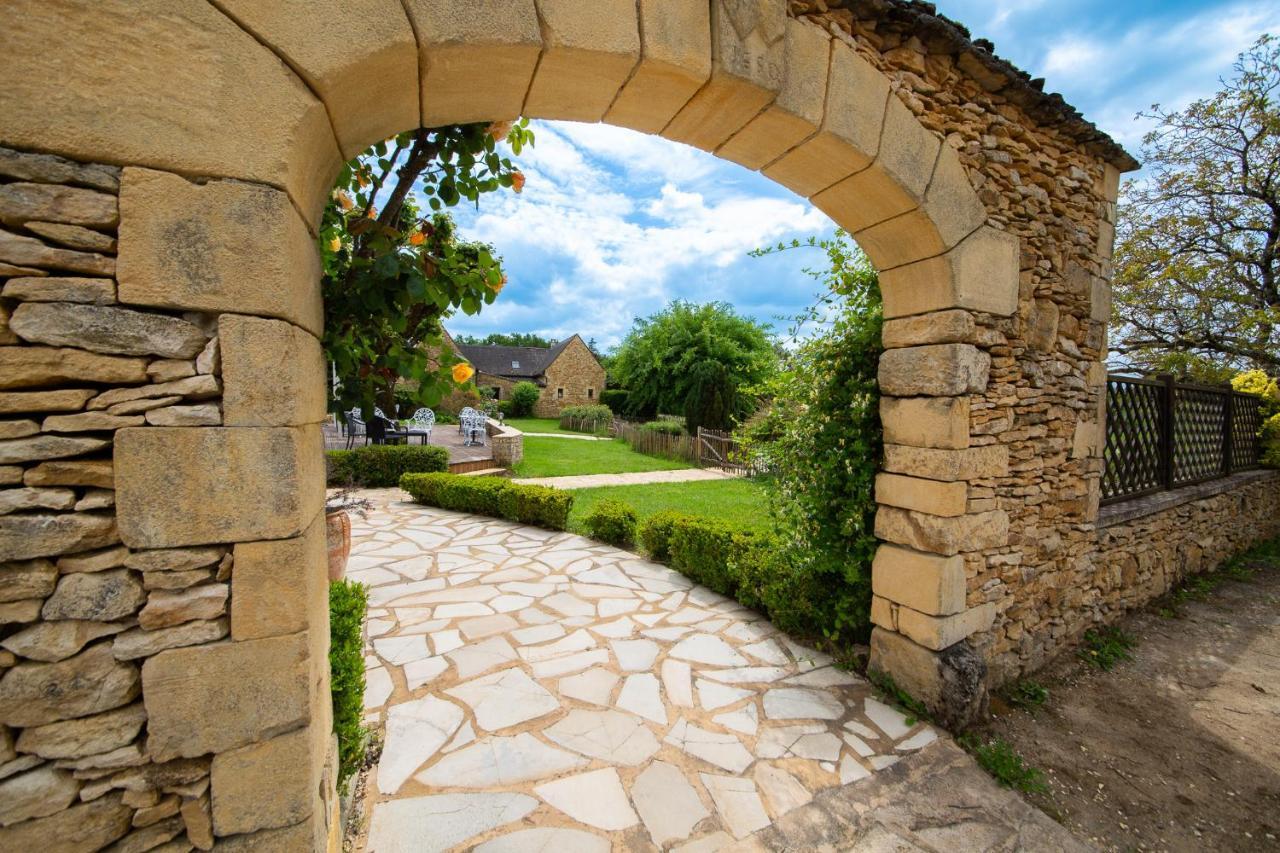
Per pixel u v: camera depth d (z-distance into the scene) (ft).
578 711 8.61
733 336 63.10
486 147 6.27
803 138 7.00
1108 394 13.14
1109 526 12.39
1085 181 10.71
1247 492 19.24
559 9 4.85
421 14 4.26
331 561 10.53
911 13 7.24
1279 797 7.66
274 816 3.91
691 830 6.30
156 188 3.38
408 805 6.52
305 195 4.23
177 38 3.39
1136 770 8.11
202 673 3.67
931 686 8.68
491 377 110.32
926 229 8.17
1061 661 11.17
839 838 6.33
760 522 18.78
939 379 8.60
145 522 3.48
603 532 18.57
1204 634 12.82
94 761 3.46
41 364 3.23
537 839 6.06
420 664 10.07
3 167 3.08
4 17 3.01
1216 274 25.73
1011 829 6.67
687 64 5.53
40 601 3.31
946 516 8.57
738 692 9.29
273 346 3.72
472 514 22.65
